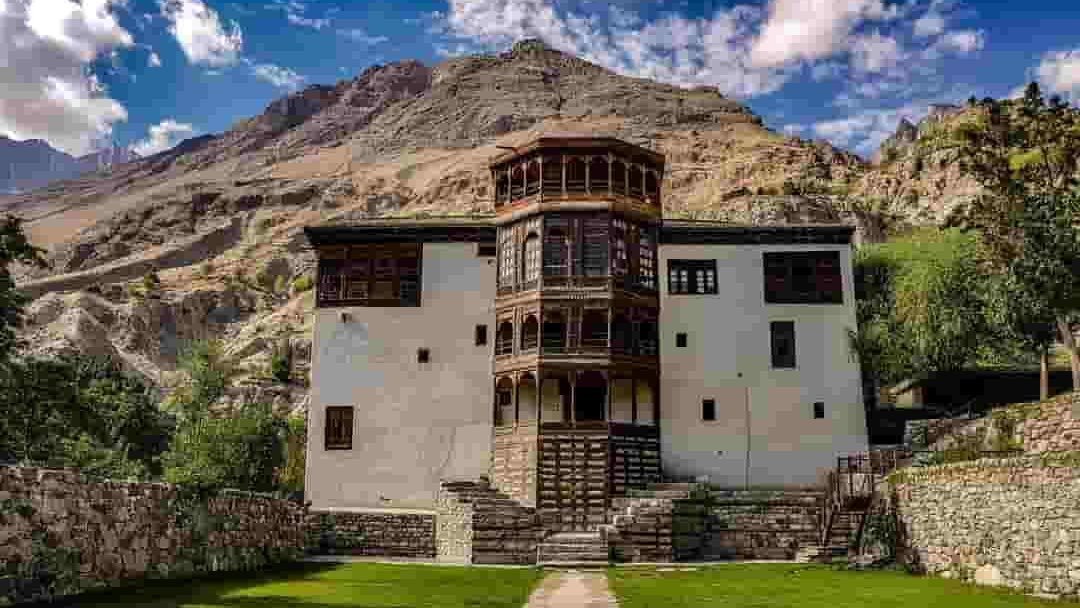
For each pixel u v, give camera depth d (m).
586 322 51.38
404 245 56.69
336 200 198.62
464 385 54.81
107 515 27.59
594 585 33.44
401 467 54.22
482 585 33.22
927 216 120.69
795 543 47.31
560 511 48.31
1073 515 27.78
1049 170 52.00
